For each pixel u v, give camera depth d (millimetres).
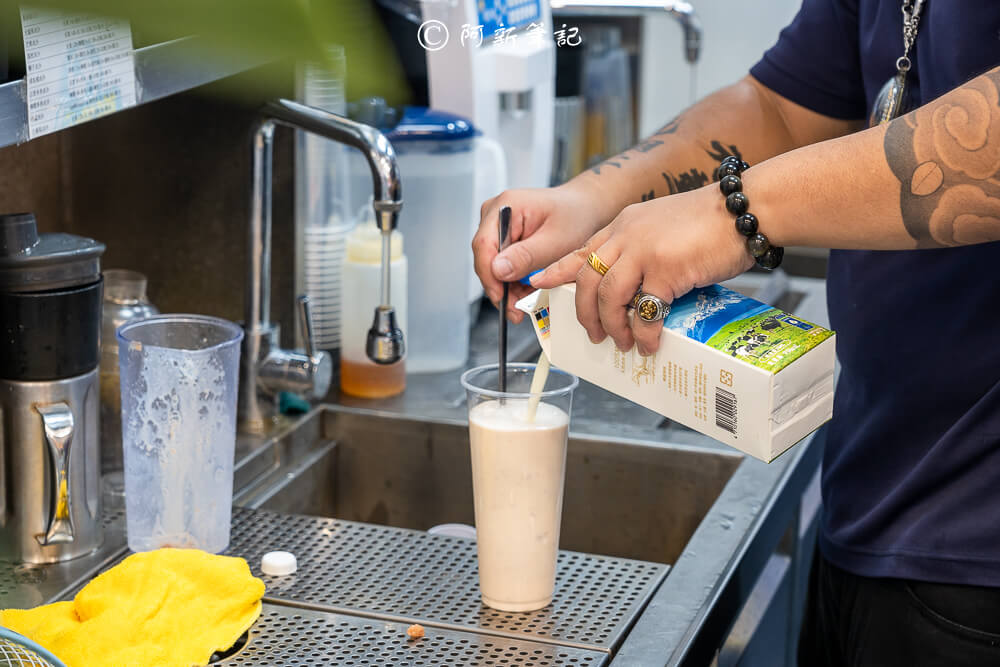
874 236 706
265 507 1223
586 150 2520
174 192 1441
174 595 866
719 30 3020
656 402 785
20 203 1363
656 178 1051
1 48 733
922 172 674
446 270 1525
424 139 1444
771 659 1361
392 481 1400
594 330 780
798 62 1097
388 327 1198
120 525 1069
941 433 933
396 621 902
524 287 968
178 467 968
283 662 831
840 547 1003
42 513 962
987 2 818
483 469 887
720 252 727
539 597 917
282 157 1432
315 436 1390
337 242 1500
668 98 3115
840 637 1027
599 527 1337
